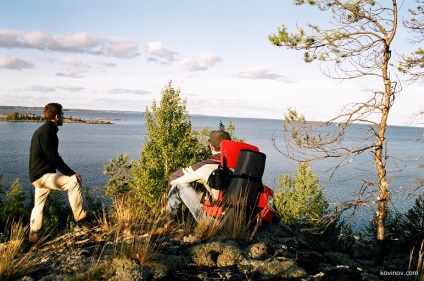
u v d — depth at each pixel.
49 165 5.42
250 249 4.40
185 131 11.28
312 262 4.40
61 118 5.53
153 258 3.86
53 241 4.84
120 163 13.04
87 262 3.88
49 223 8.91
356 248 7.11
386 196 5.80
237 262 4.08
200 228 4.75
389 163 62.50
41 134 5.30
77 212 5.46
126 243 4.15
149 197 10.35
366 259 6.26
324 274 4.03
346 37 5.89
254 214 4.99
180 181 5.18
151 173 10.73
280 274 3.82
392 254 6.86
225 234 4.77
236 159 4.95
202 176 5.05
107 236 4.78
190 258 4.14
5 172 52.47
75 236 4.90
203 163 5.12
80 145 105.31
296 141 5.93
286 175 15.20
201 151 11.98
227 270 3.88
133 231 4.93
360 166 72.81
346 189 45.66
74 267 3.77
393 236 7.18
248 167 4.79
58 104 5.48
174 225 5.19
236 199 4.77
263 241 4.77
